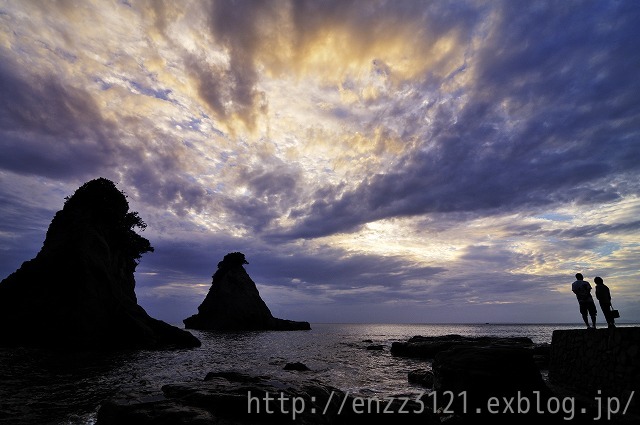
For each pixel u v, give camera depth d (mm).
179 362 28031
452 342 36375
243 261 108875
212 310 97500
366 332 115500
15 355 27234
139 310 44438
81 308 37438
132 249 53156
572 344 13305
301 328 115688
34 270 38281
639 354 9539
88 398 14766
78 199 45719
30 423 11453
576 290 15023
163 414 9211
